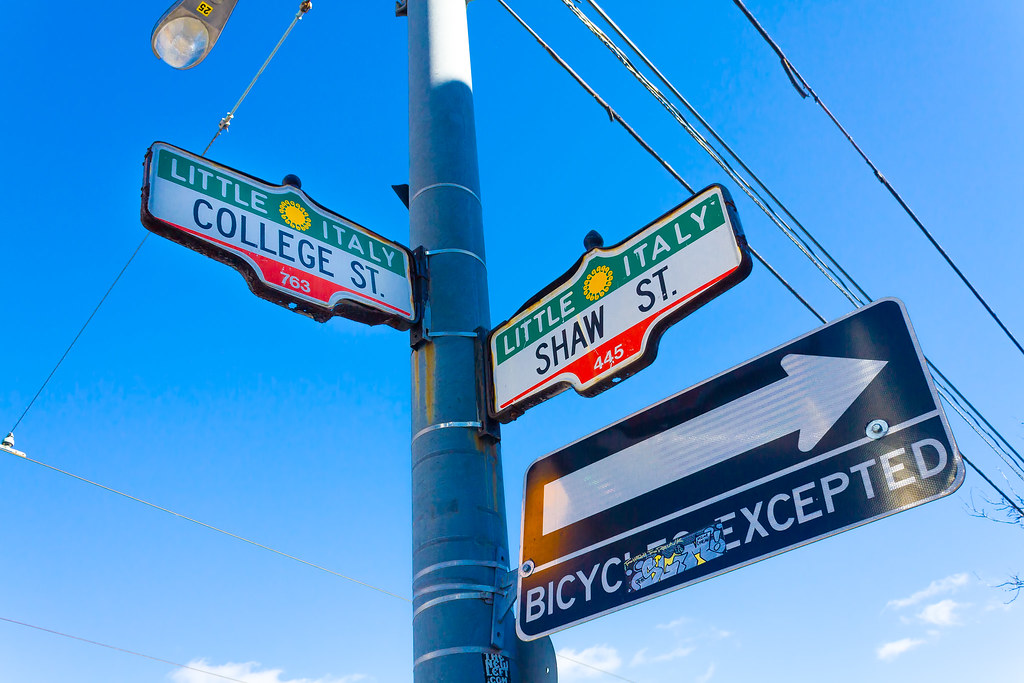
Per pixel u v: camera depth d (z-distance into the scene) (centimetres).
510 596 351
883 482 251
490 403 408
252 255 382
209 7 501
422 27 524
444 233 459
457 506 376
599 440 337
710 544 282
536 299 412
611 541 311
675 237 362
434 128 489
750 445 290
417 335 429
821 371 286
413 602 367
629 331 362
